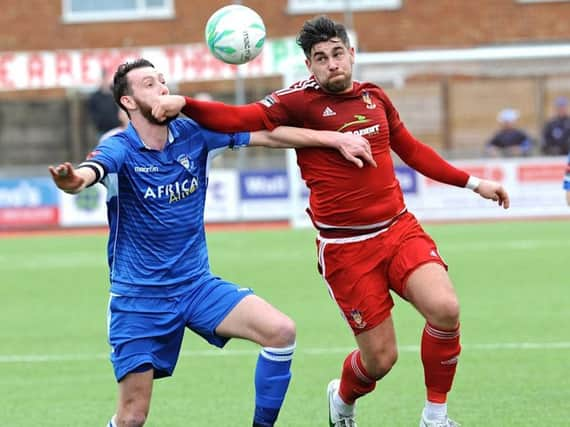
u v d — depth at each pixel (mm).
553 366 24031
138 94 16031
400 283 17297
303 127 17625
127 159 15898
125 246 16219
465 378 23016
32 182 57750
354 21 74875
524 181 55594
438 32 74812
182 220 16281
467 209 55625
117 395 22453
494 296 34125
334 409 18594
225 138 16938
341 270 17656
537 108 62906
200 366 25172
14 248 51000
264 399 16250
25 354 27047
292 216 55688
